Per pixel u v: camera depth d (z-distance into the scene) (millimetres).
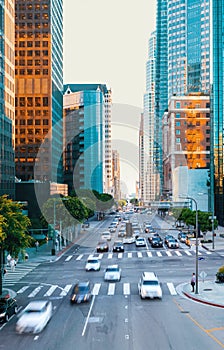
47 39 137375
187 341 22750
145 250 65250
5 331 25422
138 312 29312
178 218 82562
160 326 25797
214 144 109938
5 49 82562
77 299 32344
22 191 91750
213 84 112500
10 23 86625
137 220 98500
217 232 90875
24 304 32594
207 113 139500
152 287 33781
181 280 41250
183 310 29812
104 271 47312
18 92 136625
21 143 135750
